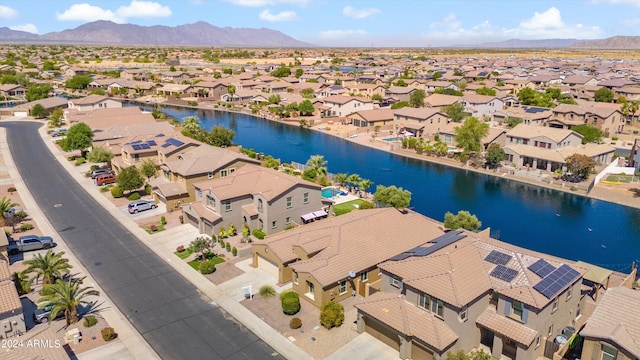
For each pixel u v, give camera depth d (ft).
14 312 115.96
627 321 100.94
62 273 151.94
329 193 245.65
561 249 195.52
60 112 419.33
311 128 451.53
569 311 122.83
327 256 142.82
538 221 224.74
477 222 186.80
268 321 129.08
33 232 187.93
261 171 205.87
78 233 188.34
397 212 170.40
